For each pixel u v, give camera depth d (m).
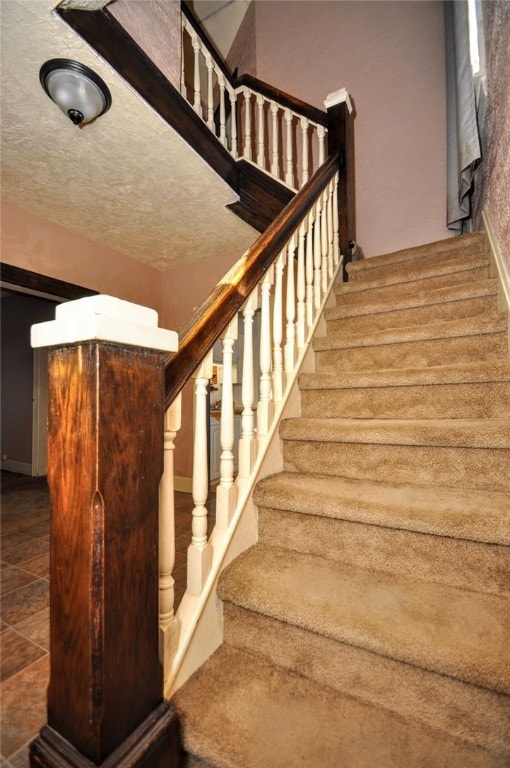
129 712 0.69
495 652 0.76
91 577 0.64
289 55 3.80
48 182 2.25
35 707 1.01
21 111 1.69
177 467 3.31
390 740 0.75
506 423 1.26
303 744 0.74
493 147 1.92
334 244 2.47
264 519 1.27
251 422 1.32
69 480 0.67
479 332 1.57
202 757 0.74
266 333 1.46
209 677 0.91
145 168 2.14
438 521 0.99
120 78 1.57
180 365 0.88
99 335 0.63
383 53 3.33
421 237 3.12
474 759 0.71
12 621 1.40
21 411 4.65
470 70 2.24
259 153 2.72
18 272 2.52
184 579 1.64
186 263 3.51
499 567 0.95
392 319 1.99
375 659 0.85
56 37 1.39
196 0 4.04
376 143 3.32
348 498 1.15
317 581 1.03
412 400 1.52
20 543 2.18
